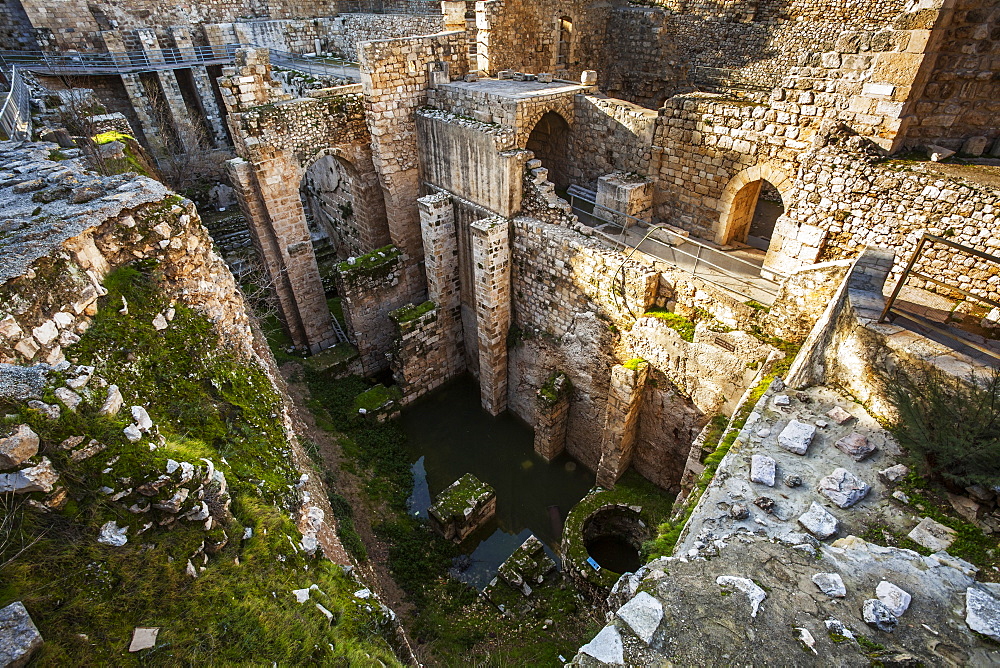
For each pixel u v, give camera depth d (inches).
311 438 605.9
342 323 918.4
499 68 818.8
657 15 848.9
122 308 293.0
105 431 216.7
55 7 1028.5
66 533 192.5
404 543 595.8
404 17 1011.9
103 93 1103.6
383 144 730.8
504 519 685.3
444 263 752.3
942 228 408.8
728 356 486.6
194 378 309.6
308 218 1189.1
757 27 783.1
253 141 677.9
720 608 195.0
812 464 272.1
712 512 257.1
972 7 398.3
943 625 187.5
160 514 212.2
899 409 263.3
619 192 603.2
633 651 184.5
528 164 626.8
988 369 256.8
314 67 1090.7
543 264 638.5
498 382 772.0
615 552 624.1
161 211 334.3
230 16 1249.4
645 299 536.4
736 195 546.0
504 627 512.7
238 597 209.5
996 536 223.6
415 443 777.6
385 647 239.9
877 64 436.5
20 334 230.8
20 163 407.8
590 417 678.5
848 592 200.5
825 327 339.6
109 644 177.0
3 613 164.2
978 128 438.6
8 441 184.7
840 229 468.4
